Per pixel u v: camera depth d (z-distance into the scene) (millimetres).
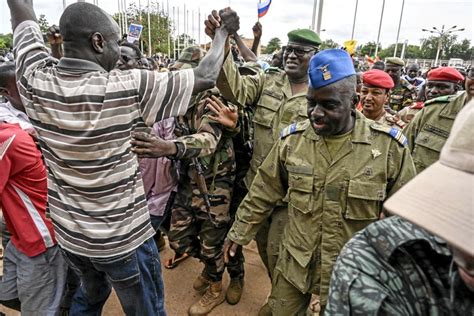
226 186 2562
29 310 2180
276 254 2227
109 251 1631
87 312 2125
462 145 624
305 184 1756
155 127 2686
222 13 1831
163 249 3621
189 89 1604
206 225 2594
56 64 1622
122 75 1516
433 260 815
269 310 2580
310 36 2371
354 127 1710
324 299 1790
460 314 769
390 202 673
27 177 1985
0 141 1874
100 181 1549
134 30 4984
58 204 1633
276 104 2498
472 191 599
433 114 2918
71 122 1461
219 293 2779
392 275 808
